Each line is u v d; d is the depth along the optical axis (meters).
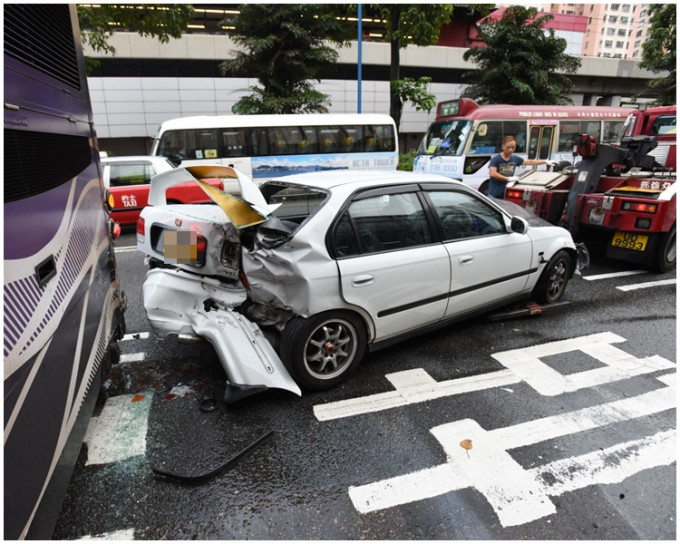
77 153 2.55
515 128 11.88
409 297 3.39
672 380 3.36
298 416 2.93
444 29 24.89
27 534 1.53
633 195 5.58
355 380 3.37
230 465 2.48
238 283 3.25
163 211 3.50
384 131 12.95
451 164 11.56
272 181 3.95
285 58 13.40
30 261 1.69
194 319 3.12
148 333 4.20
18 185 1.65
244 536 2.05
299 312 2.95
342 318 3.13
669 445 2.65
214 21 21.84
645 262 5.68
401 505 2.22
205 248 3.10
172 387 3.27
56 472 1.84
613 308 4.76
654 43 17.78
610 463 2.50
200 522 2.12
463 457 2.55
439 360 3.67
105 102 18.14
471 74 18.92
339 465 2.49
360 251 3.13
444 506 2.21
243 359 2.90
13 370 1.47
